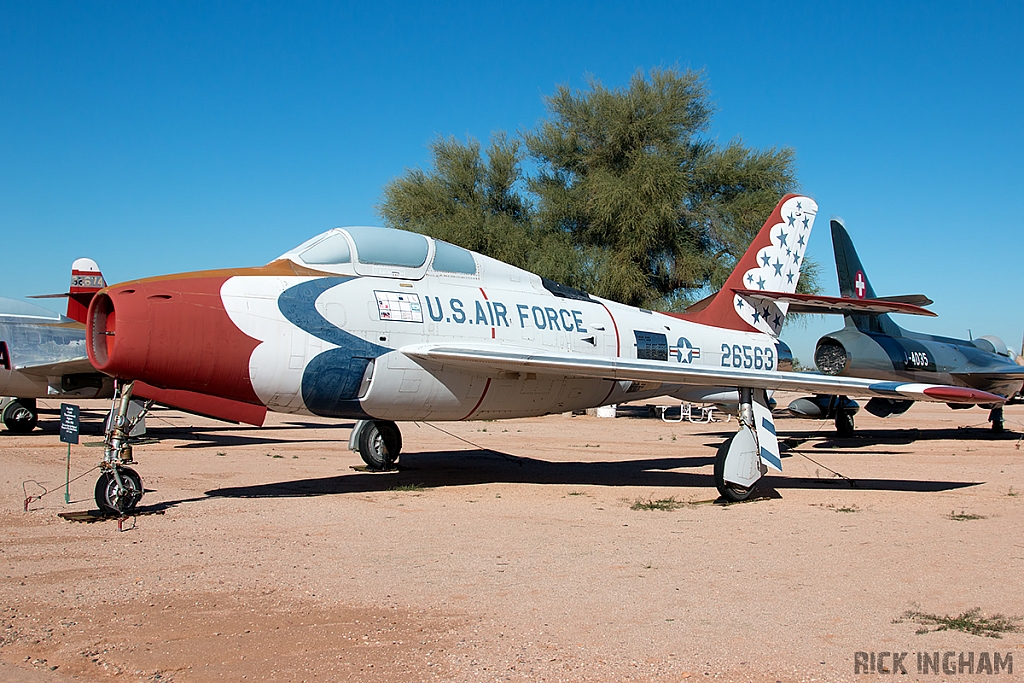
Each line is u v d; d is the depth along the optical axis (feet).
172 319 30.04
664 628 17.60
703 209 108.37
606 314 43.96
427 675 14.82
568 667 15.25
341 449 57.41
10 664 15.24
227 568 22.34
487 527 28.84
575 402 43.06
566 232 109.29
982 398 36.55
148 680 14.57
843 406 70.33
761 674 14.98
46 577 21.26
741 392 37.45
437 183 111.45
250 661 15.46
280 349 32.19
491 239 105.09
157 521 28.96
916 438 71.31
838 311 55.72
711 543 26.61
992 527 29.81
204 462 47.98
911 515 32.45
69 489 36.29
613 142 109.60
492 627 17.56
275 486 38.19
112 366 29.40
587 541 26.66
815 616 18.57
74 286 86.43
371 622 17.83
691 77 112.57
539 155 114.21
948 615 18.79
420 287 37.14
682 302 104.99
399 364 35.12
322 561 23.29
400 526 28.76
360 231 36.78
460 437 69.72
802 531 28.86
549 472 45.91
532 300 40.91
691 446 63.10
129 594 19.79
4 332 64.85
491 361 34.78
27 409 68.23
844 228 67.41
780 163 109.19
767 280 53.72
